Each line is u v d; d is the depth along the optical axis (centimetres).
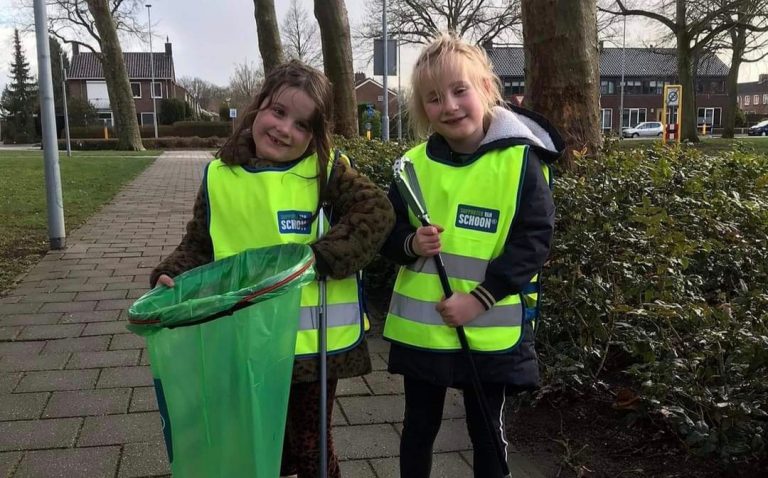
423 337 219
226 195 216
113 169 1942
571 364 317
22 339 438
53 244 732
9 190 1297
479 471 226
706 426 257
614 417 319
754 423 259
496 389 222
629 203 376
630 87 6781
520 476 275
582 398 338
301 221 215
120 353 413
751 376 263
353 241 203
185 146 4103
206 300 165
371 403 348
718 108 6688
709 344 279
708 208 376
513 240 212
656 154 496
